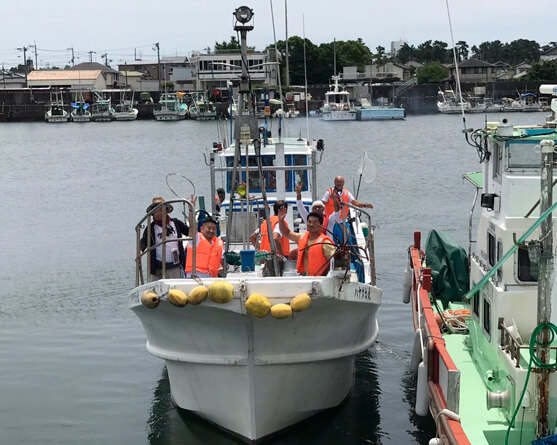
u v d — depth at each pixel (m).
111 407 11.05
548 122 9.93
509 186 8.69
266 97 16.16
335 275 8.91
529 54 184.50
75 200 34.06
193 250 8.95
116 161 52.53
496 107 97.00
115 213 29.72
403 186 34.81
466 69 123.88
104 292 17.36
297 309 8.53
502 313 8.66
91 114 112.69
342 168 42.59
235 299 8.62
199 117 105.38
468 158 47.94
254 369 9.17
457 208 28.09
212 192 13.73
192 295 8.58
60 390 11.73
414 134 70.25
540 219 7.29
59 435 10.20
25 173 47.22
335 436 9.96
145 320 9.71
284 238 11.08
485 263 9.77
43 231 26.00
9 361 13.02
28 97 118.31
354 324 9.71
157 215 10.49
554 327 7.57
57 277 18.97
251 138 9.98
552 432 7.79
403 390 11.40
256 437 9.52
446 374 8.02
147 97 121.62
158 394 11.46
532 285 8.66
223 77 35.41
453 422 7.58
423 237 22.69
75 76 132.88
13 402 11.30
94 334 14.40
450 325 11.02
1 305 16.48
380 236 23.08
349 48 141.50
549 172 7.32
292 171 14.80
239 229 13.27
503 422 8.18
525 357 7.96
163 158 53.44
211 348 9.27
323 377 9.86
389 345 13.32
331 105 95.75
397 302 15.91
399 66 139.88
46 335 14.38
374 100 117.56
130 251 21.95
